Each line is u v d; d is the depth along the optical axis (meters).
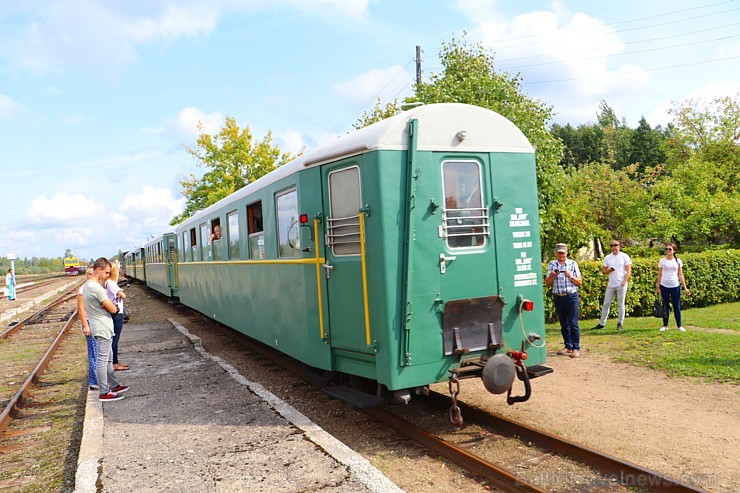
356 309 5.91
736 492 4.14
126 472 4.98
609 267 10.68
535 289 6.21
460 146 5.81
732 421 5.60
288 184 7.39
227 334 13.54
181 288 17.75
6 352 13.38
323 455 5.10
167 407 7.05
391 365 5.45
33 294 38.28
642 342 9.36
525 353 5.77
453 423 5.76
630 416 5.93
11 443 6.61
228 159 29.66
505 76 13.08
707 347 8.57
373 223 5.55
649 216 20.14
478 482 4.62
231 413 6.61
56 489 5.25
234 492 4.45
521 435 5.48
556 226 13.23
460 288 5.75
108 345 7.66
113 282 9.60
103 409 7.11
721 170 19.34
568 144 42.81
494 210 6.01
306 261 6.82
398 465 5.05
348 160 5.91
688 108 22.14
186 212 37.41
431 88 12.71
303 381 8.49
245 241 10.00
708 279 13.84
